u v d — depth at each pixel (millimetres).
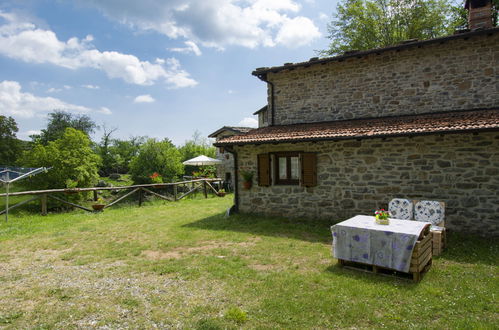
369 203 7547
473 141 6438
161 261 5277
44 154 14141
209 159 19109
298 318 3275
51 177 13867
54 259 5488
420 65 8266
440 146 6754
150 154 20656
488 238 6242
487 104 7574
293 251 5691
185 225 8172
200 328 3102
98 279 4508
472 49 7707
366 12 21125
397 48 8141
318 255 5441
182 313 3439
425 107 8227
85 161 15047
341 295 3799
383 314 3348
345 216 7855
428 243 4668
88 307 3604
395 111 8578
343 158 7840
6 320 3314
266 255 5492
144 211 10750
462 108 7820
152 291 4051
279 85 10250
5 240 6793
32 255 5738
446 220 6730
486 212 6348
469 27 8656
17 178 9219
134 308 3584
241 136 9250
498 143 6211
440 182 6773
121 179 29969
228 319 3268
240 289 4051
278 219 8438
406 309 3422
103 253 5793
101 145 40781
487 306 3441
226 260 5238
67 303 3730
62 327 3186
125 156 39781
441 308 3436
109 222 8789
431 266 4773
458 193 6605
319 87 9602
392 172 7270
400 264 4250
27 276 4652
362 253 4602
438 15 19938
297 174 8664
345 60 9164
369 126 7672
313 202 8281
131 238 6918
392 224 4801
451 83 7934
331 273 4574
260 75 10414
